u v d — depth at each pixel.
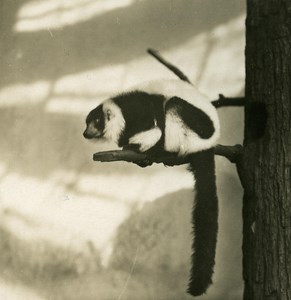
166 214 4.57
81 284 4.71
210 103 3.39
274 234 2.27
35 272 4.86
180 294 4.44
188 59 4.65
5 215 5.02
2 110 5.22
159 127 3.26
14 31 5.32
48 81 5.12
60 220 4.88
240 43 4.55
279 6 2.38
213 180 3.22
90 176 4.84
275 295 2.23
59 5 5.20
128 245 4.64
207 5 4.67
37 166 5.02
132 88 3.53
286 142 2.29
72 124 4.96
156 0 4.82
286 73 2.33
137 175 4.71
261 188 2.33
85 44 5.02
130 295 4.57
